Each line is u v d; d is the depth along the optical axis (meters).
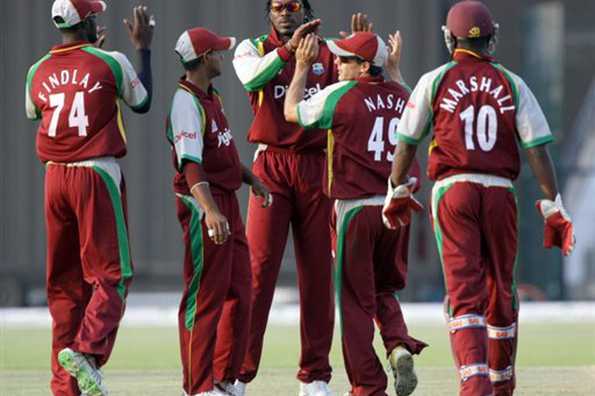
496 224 24.34
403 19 75.88
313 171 28.38
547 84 103.25
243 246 27.02
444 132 24.22
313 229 28.52
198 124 25.91
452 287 24.05
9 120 76.25
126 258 26.45
